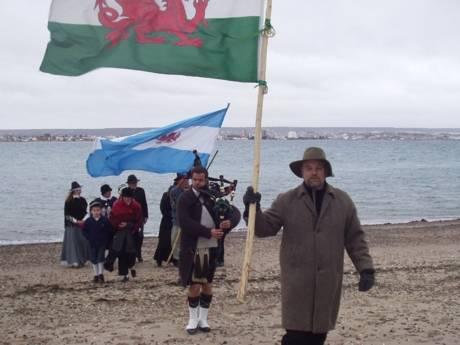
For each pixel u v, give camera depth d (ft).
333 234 26.43
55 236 94.99
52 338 33.40
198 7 30.66
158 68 30.81
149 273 50.93
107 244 47.65
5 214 123.85
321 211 26.48
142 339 33.01
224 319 36.27
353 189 183.83
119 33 30.83
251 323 35.47
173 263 54.08
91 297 41.86
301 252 26.35
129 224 47.29
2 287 46.65
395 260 57.06
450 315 36.78
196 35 30.71
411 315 36.86
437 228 93.66
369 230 91.20
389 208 139.44
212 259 33.50
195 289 33.55
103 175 49.70
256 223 26.78
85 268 54.75
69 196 56.03
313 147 26.84
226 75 30.60
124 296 41.98
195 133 48.85
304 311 26.27
